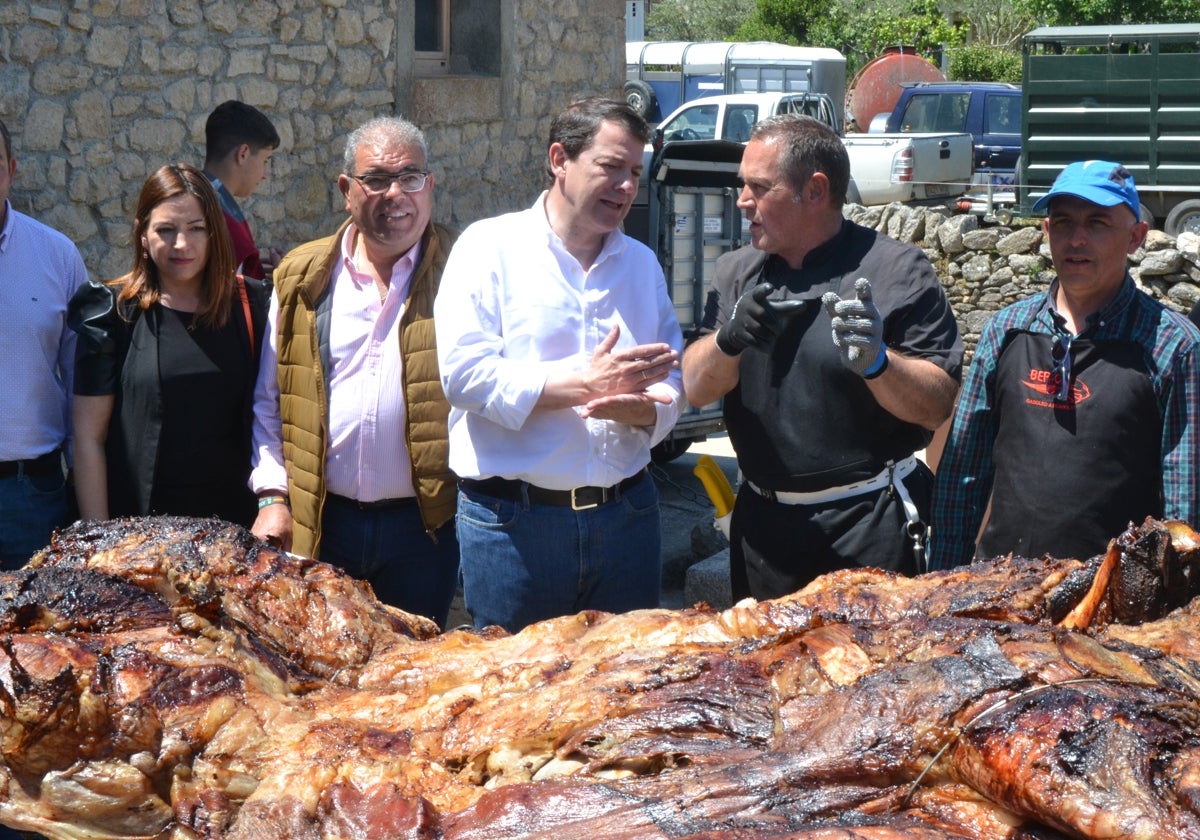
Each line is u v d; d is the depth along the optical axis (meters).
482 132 9.03
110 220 7.06
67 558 3.17
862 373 3.45
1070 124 15.19
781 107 19.52
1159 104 14.68
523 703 2.73
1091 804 2.07
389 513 4.38
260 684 2.88
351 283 4.35
